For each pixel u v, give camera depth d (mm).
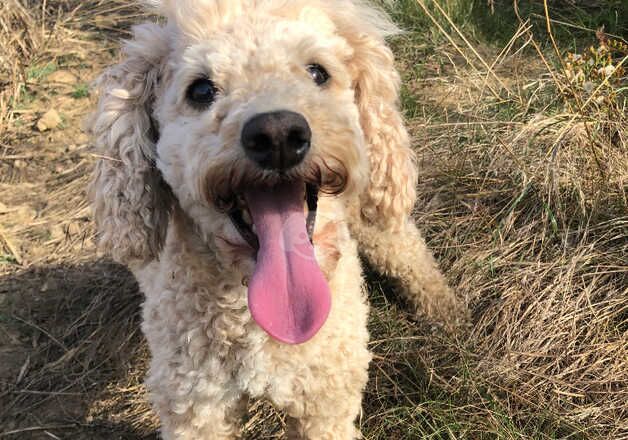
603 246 413
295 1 308
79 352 449
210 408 317
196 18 299
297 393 319
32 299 488
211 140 267
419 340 416
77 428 405
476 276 428
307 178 264
